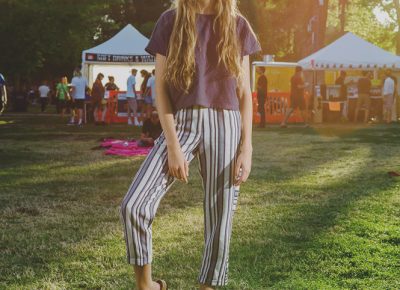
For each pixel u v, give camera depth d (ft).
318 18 100.73
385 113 76.18
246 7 147.64
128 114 72.49
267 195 23.91
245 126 9.84
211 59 9.41
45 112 111.34
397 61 75.87
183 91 9.41
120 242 16.43
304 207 21.34
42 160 35.22
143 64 80.12
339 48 76.84
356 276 13.65
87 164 33.37
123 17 183.42
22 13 106.93
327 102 76.95
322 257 15.03
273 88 84.58
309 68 75.92
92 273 13.73
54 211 20.62
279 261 14.66
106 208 21.16
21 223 18.79
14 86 124.06
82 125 69.26
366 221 18.89
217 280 9.86
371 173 30.22
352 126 69.21
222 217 9.70
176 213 20.35
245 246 16.03
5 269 14.02
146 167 9.34
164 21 9.61
